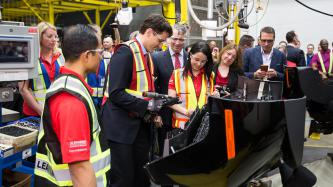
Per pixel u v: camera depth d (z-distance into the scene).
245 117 1.45
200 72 2.85
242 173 1.58
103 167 1.53
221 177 1.56
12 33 2.16
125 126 2.35
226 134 1.47
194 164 1.54
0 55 2.12
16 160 2.21
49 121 1.40
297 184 1.83
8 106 3.56
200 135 1.81
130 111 2.31
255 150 1.52
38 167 1.52
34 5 6.08
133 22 6.51
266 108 1.45
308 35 9.34
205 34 4.32
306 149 4.42
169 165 1.56
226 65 3.07
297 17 9.44
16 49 2.19
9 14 6.91
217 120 1.48
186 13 4.38
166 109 2.88
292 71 2.13
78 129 1.33
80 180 1.34
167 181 1.60
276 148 1.57
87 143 1.37
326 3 9.02
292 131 1.53
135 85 2.36
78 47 1.43
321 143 4.68
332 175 2.88
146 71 2.39
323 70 7.11
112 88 2.27
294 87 2.14
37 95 2.96
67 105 1.34
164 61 3.26
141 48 2.37
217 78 3.05
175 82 2.82
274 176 2.88
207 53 2.75
